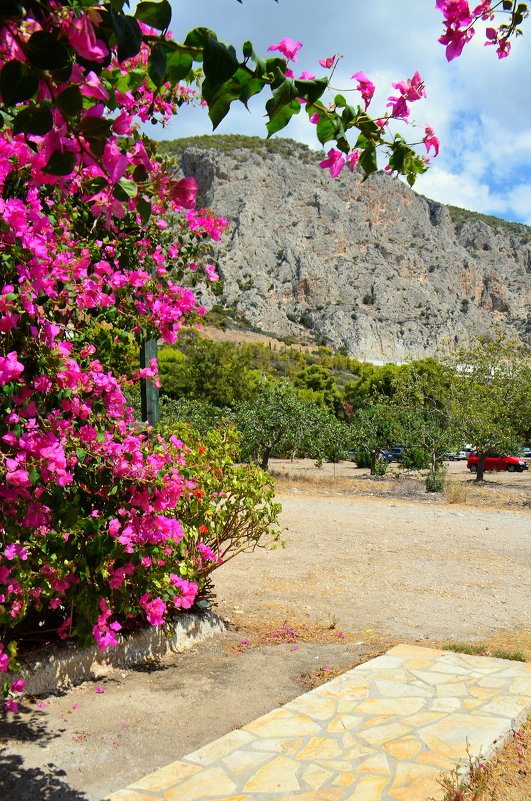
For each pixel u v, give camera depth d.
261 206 142.12
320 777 3.01
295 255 138.25
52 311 3.12
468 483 22.72
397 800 2.80
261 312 125.94
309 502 15.74
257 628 5.79
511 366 23.58
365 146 2.02
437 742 3.33
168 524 3.41
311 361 98.62
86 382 3.12
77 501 2.98
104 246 4.09
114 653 4.61
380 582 7.79
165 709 3.97
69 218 3.65
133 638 4.77
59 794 2.99
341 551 9.57
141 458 3.35
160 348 52.56
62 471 2.53
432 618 6.32
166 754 3.39
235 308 125.38
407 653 4.91
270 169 148.12
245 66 1.62
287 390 22.22
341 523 12.30
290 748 3.32
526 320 148.12
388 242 151.00
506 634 5.82
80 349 3.58
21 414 2.60
